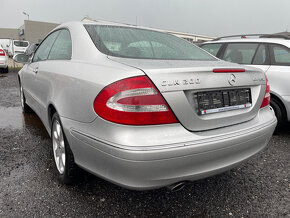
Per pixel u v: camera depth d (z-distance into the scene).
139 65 1.64
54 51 2.71
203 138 1.60
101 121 1.56
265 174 2.57
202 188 2.29
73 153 1.91
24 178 2.30
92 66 1.82
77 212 1.88
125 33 2.32
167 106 1.51
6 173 2.38
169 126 1.54
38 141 3.20
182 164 1.52
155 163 1.45
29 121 4.04
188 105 1.58
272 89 3.63
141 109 1.47
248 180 2.45
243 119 1.93
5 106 5.05
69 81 1.95
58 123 2.24
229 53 4.41
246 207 2.03
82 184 2.24
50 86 2.34
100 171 1.65
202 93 1.67
